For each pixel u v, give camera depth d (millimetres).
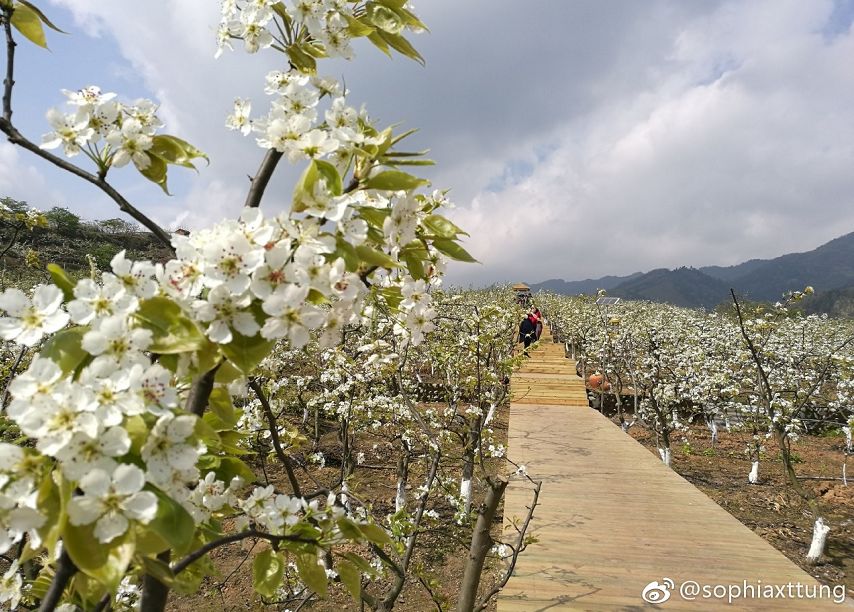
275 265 814
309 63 1089
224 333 791
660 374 9969
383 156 1015
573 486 4008
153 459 699
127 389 713
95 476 631
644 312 17062
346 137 970
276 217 868
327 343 931
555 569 2680
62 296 769
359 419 5477
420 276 1133
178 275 817
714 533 3137
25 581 1333
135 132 957
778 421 5648
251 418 2574
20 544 1688
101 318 749
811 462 8328
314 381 6406
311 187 886
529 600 2389
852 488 6887
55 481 660
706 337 12203
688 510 3512
